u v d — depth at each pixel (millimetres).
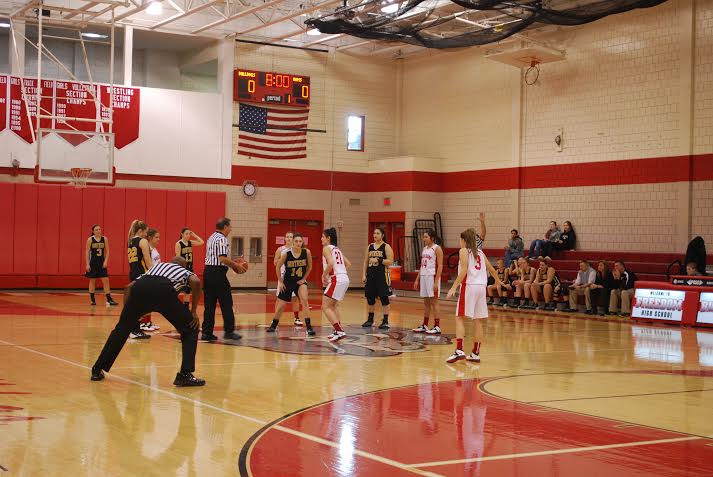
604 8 17203
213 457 5820
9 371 9500
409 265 27422
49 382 8828
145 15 25141
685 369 11023
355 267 29094
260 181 27406
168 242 25859
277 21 23359
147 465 5586
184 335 8867
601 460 5930
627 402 8398
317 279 28734
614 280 19641
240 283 27234
